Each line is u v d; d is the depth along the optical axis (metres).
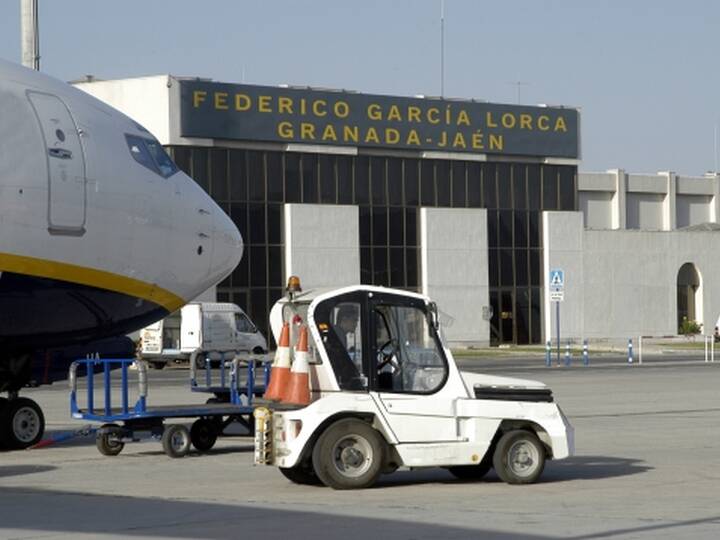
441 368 21.17
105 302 27.30
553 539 15.59
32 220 25.34
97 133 26.83
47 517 17.80
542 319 93.94
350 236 86.06
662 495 19.88
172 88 79.25
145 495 20.33
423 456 20.86
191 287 29.30
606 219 110.75
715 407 38.19
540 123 93.19
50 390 48.75
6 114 25.31
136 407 26.66
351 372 20.80
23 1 40.16
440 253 89.69
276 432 20.84
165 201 28.11
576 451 26.48
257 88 82.50
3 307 26.06
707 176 115.94
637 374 56.81
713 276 102.31
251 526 16.83
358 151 86.69
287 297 21.56
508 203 92.50
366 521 17.19
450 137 89.88
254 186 82.69
